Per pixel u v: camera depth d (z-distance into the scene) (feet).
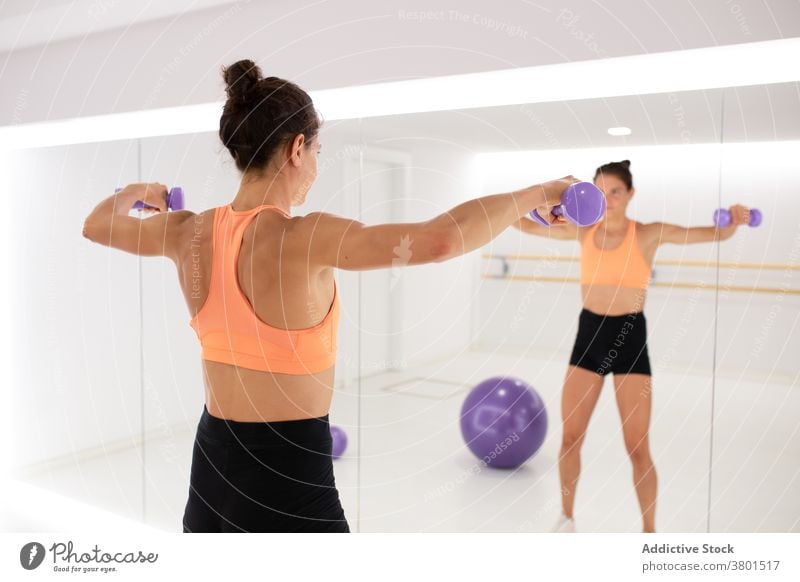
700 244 5.11
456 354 6.12
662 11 3.74
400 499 6.26
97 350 7.97
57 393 8.18
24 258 8.14
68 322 8.04
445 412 6.18
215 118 6.13
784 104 4.51
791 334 4.94
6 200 8.12
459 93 5.05
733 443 5.18
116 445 7.87
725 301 5.10
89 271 7.88
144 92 5.64
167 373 7.65
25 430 8.32
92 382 8.01
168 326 7.63
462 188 5.53
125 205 3.10
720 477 5.23
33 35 5.99
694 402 5.29
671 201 5.10
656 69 4.25
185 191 7.03
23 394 8.33
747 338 5.08
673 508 5.40
